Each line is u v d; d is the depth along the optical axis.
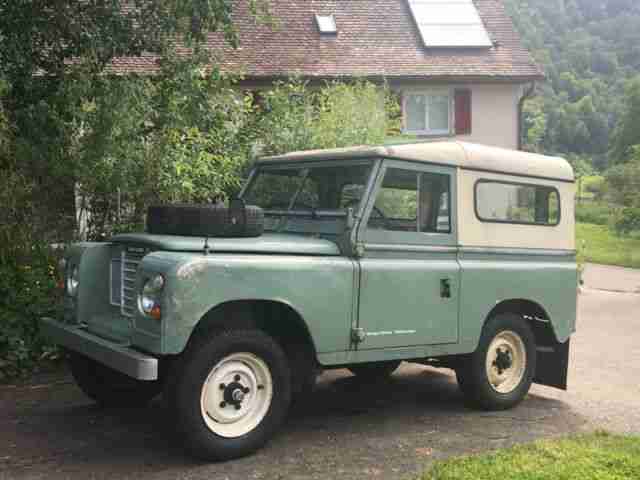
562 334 6.10
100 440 4.89
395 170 5.13
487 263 5.60
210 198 8.52
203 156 8.02
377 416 5.61
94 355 4.54
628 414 5.78
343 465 4.44
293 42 17.17
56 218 7.54
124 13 8.29
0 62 7.39
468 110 17.83
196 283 4.13
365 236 4.92
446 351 5.32
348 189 5.15
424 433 5.15
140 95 7.45
